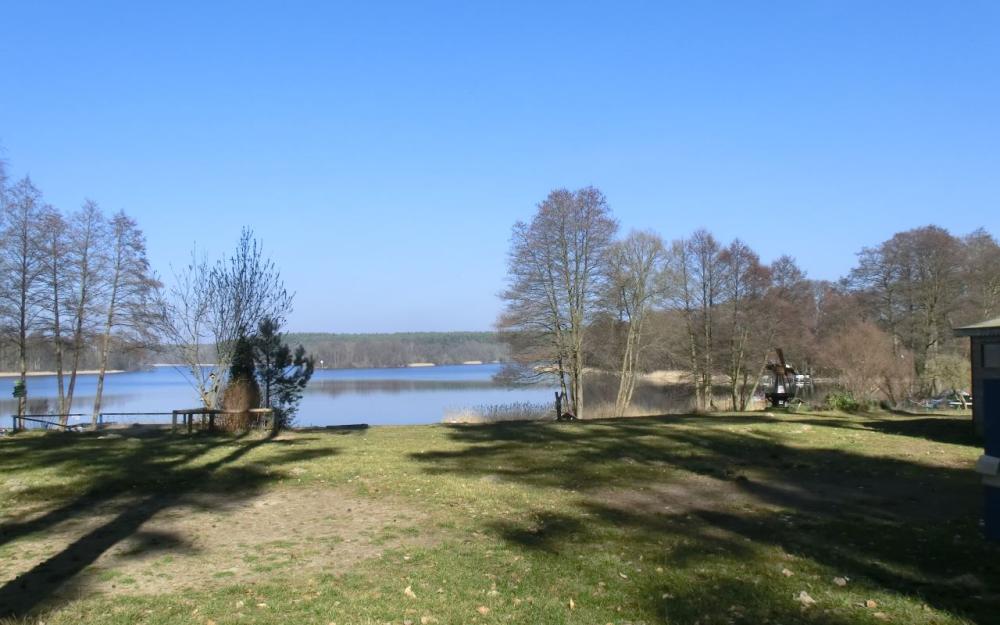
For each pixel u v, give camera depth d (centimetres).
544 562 624
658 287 3844
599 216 3394
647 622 481
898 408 2595
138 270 3353
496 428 1867
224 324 2086
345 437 1647
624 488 990
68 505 868
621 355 3797
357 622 482
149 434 1748
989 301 4134
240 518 805
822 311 4653
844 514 822
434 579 577
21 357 3194
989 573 579
